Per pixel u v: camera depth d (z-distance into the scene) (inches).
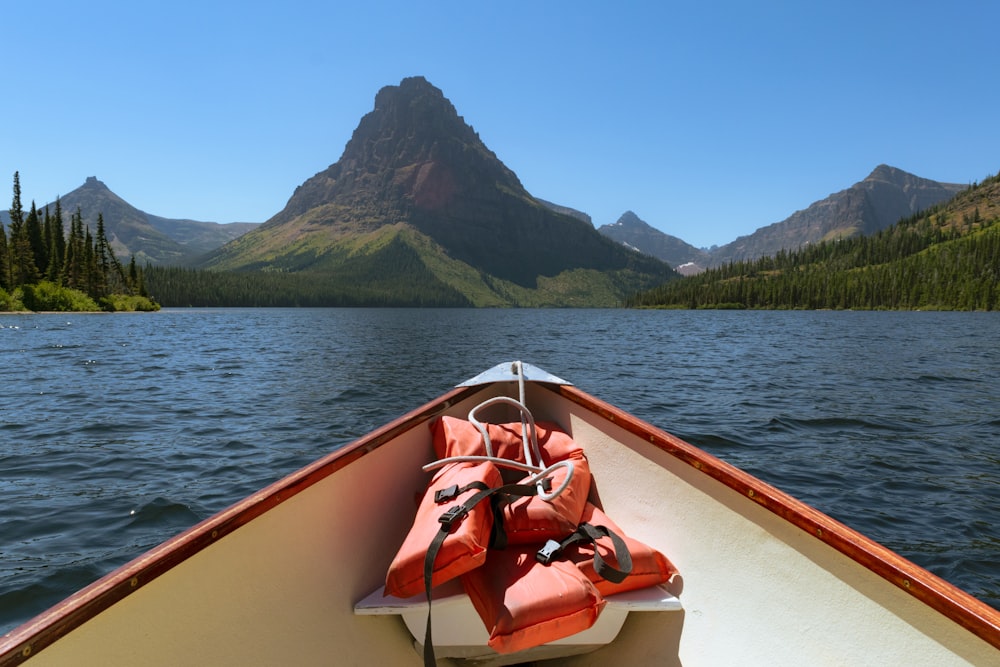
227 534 95.8
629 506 145.6
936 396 678.5
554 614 99.6
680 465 131.4
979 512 296.2
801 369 986.7
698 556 121.4
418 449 159.5
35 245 3521.2
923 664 81.2
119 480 341.1
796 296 7445.9
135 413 558.9
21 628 67.4
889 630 86.0
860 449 421.4
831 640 93.3
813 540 99.3
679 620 117.2
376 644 115.4
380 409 584.7
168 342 1571.1
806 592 99.2
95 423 507.8
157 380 808.9
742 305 7824.8
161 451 410.6
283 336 1955.0
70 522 275.6
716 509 120.6
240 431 476.7
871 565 87.1
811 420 524.4
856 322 3506.4
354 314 6038.4
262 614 100.3
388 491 142.0
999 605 209.6
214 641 91.7
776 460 389.7
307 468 116.4
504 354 1288.1
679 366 1037.8
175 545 86.2
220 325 2792.8
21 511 288.8
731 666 105.7
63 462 380.2
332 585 116.0
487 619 102.3
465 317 4987.7
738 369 985.5
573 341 1811.0
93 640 75.0
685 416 541.0
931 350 1432.1
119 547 249.1
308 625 107.2
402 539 142.6
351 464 128.8
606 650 119.5
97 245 4010.8
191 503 301.3
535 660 118.3
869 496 319.0
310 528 114.9
